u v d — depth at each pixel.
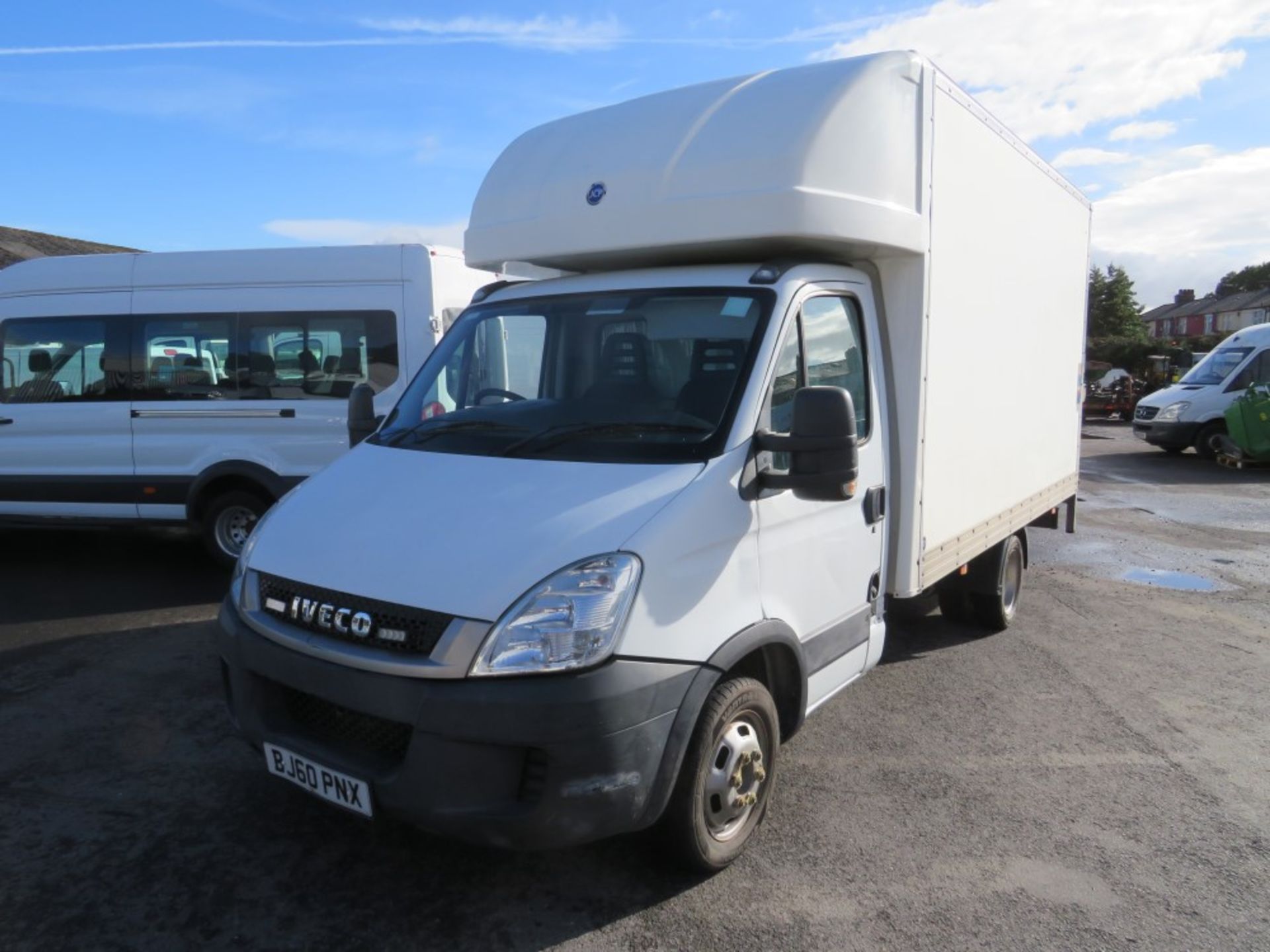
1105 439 23.36
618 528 3.08
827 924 3.33
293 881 3.47
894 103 4.19
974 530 5.41
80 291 7.78
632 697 2.93
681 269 4.16
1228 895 3.60
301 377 7.66
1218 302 80.06
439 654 2.87
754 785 3.61
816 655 3.92
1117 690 5.83
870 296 4.42
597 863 3.63
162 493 7.70
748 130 3.98
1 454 7.82
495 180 4.75
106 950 3.07
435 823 2.89
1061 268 6.78
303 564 3.28
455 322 4.68
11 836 3.74
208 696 5.19
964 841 3.95
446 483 3.51
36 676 5.48
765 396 3.62
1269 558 9.88
